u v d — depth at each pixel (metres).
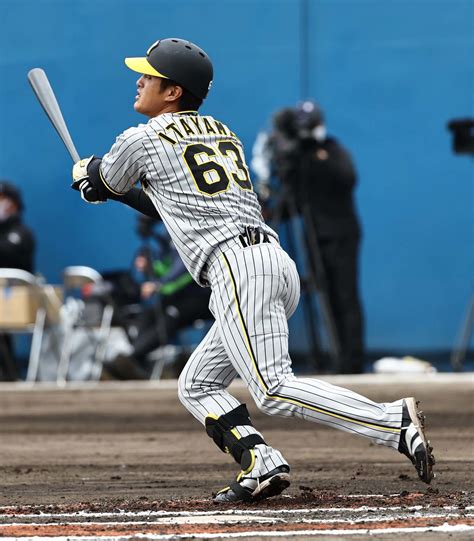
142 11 63.06
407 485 21.77
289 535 15.57
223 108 62.66
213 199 18.27
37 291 53.16
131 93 63.34
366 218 61.94
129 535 15.87
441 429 32.75
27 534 16.09
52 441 32.34
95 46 63.38
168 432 34.38
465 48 61.31
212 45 62.75
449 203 61.50
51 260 63.75
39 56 63.53
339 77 62.16
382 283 61.91
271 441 31.27
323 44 62.19
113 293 54.53
